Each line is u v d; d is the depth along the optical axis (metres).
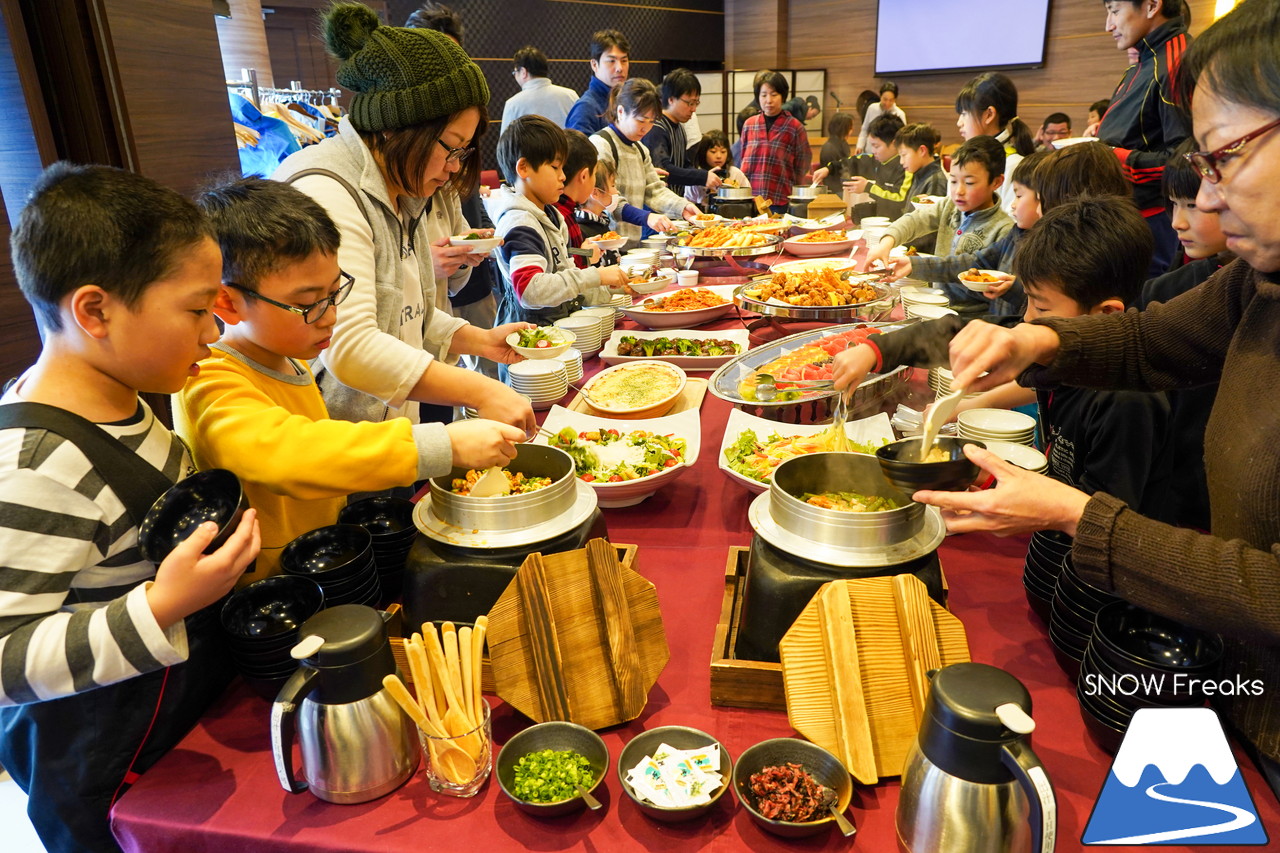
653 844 0.91
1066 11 8.67
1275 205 0.83
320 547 1.29
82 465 0.98
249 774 1.03
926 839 0.83
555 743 1.01
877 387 1.96
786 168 6.64
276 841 0.93
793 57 10.94
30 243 0.94
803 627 1.05
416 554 1.20
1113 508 0.92
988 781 0.79
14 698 0.91
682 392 2.20
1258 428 0.95
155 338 0.99
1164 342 1.23
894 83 10.23
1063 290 1.61
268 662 1.09
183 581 0.92
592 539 1.13
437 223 2.35
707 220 4.72
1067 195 2.13
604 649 1.10
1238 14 0.80
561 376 2.22
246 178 1.34
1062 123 6.87
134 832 0.97
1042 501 0.97
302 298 1.28
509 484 1.33
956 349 1.22
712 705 1.12
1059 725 1.06
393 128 1.64
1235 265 1.15
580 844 0.91
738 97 10.30
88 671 0.90
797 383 1.96
